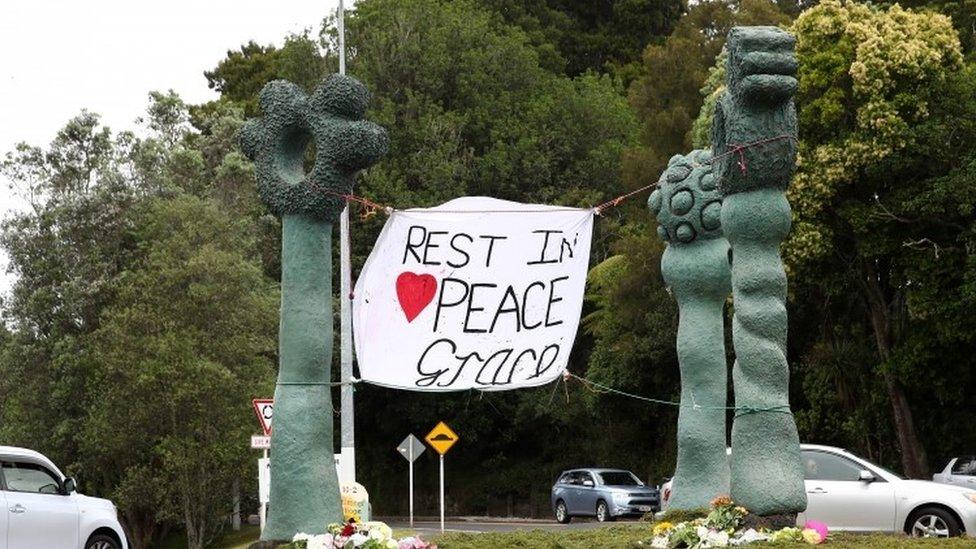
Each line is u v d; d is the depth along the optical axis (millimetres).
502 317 12672
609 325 39906
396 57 45875
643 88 41188
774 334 12930
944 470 28031
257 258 38094
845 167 28844
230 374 31969
